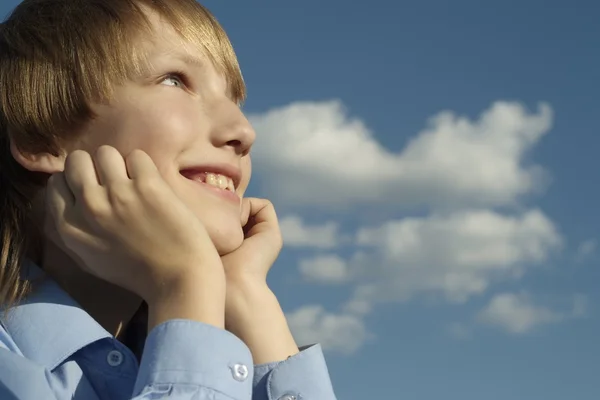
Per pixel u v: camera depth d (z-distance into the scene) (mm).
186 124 2027
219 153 2078
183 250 1822
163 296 1804
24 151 2051
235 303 2141
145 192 1857
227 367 1744
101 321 2096
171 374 1709
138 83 2033
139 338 2166
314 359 2086
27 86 2076
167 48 2078
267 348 2105
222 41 2209
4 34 2199
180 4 2172
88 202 1853
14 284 1956
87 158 1901
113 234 1842
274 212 2424
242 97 2260
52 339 1878
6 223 2045
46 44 2098
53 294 1957
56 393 1814
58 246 2004
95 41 2051
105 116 2016
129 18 2076
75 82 2037
